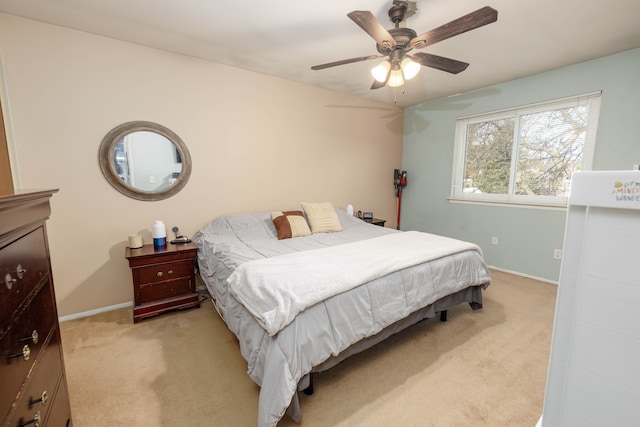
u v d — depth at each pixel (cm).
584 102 283
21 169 211
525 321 231
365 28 158
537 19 203
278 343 127
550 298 275
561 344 53
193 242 276
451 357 186
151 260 231
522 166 335
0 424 66
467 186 392
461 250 222
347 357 177
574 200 48
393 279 176
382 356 187
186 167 277
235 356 188
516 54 261
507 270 351
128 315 242
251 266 177
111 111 240
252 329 146
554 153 307
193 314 245
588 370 51
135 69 247
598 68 270
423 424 136
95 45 230
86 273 241
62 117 222
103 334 212
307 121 357
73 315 237
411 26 213
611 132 268
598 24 210
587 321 50
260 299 144
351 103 397
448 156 405
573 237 49
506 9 191
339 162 395
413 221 461
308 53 263
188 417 140
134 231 259
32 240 92
